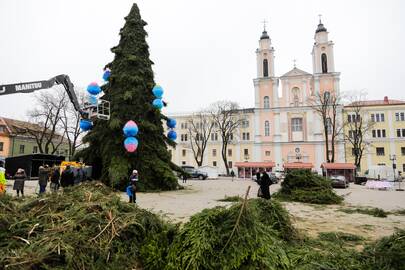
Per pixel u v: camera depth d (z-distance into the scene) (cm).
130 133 1745
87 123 1856
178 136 6531
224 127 5622
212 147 6244
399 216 1072
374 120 5716
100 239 412
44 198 521
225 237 391
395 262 404
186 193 1878
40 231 422
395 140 5547
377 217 1038
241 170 5441
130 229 455
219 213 423
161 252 423
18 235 407
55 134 5106
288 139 5597
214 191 2078
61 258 367
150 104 2127
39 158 3052
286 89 5759
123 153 1977
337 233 727
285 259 387
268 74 5897
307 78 5638
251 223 399
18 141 5025
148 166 2002
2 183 1066
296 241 572
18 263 332
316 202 1480
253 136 5981
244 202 416
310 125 5503
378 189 2780
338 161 5225
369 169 4231
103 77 2258
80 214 451
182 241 406
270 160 5631
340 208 1284
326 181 1619
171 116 6631
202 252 374
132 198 1161
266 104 5828
